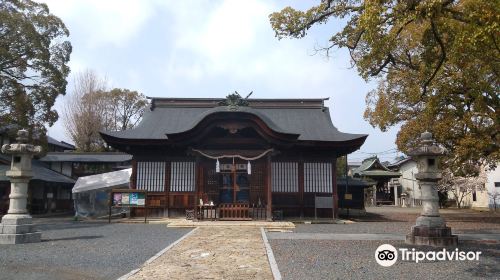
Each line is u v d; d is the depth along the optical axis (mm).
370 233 16281
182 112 27625
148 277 8062
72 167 41062
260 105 28172
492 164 23750
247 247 12094
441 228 12773
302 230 17688
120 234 15852
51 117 28094
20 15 25516
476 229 18094
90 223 21406
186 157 23984
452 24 12312
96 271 8766
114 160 40531
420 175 13414
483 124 21750
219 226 18641
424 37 14297
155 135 24422
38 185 34781
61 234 15875
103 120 54531
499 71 15633
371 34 11172
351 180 32312
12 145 13953
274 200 23156
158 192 23703
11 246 12531
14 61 25859
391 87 24219
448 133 21781
